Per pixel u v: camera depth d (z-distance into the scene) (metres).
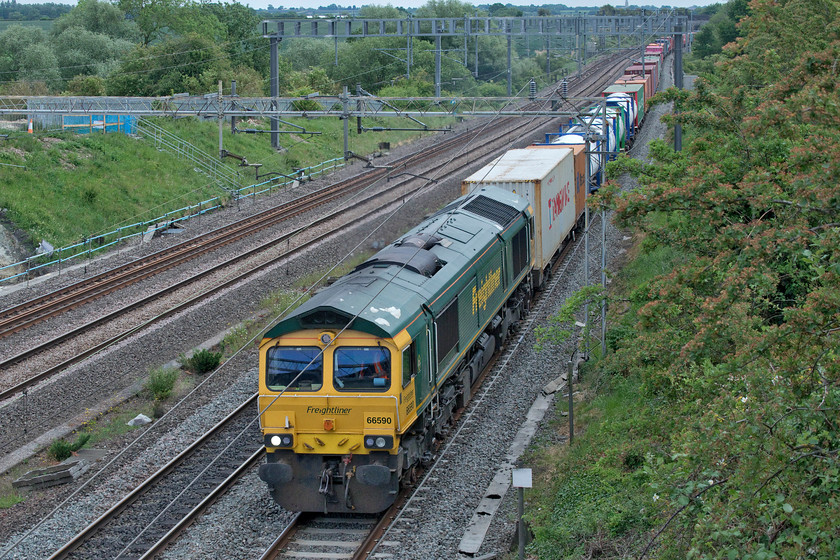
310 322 16.20
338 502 16.47
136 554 15.46
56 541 16.02
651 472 10.95
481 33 62.75
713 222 12.19
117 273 34.66
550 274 34.03
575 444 19.19
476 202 26.42
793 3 23.89
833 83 11.59
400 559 14.96
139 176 48.47
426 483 18.00
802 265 14.34
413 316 17.20
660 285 13.71
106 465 19.59
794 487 9.20
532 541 15.33
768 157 16.39
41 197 41.88
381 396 15.91
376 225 42.94
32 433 21.75
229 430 21.38
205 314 30.27
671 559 10.48
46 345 26.83
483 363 23.91
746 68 23.00
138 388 24.61
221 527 16.30
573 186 37.00
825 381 9.56
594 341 25.50
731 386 10.80
